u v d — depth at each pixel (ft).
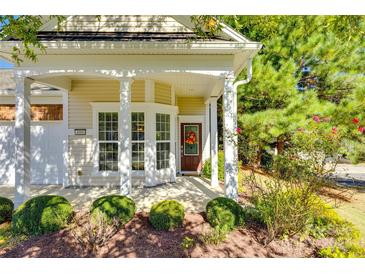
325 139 14.26
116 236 13.94
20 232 14.26
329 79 29.37
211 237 13.44
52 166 28.76
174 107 28.63
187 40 17.38
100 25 21.74
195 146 36.76
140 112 26.53
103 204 15.25
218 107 42.37
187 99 36.06
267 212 14.43
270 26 26.58
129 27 21.84
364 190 26.07
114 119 26.78
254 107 35.04
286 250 12.97
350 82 28.40
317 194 16.34
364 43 26.89
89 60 18.53
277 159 15.06
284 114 28.25
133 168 26.73
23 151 18.54
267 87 29.89
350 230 14.14
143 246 13.03
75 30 21.59
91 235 12.72
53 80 23.08
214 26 16.34
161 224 14.61
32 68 18.42
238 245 13.32
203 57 18.66
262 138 29.22
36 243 13.30
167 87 27.99
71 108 27.14
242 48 17.66
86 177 26.99
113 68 18.57
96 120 26.55
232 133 18.33
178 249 12.83
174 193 23.43
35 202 14.96
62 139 28.53
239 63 21.11
